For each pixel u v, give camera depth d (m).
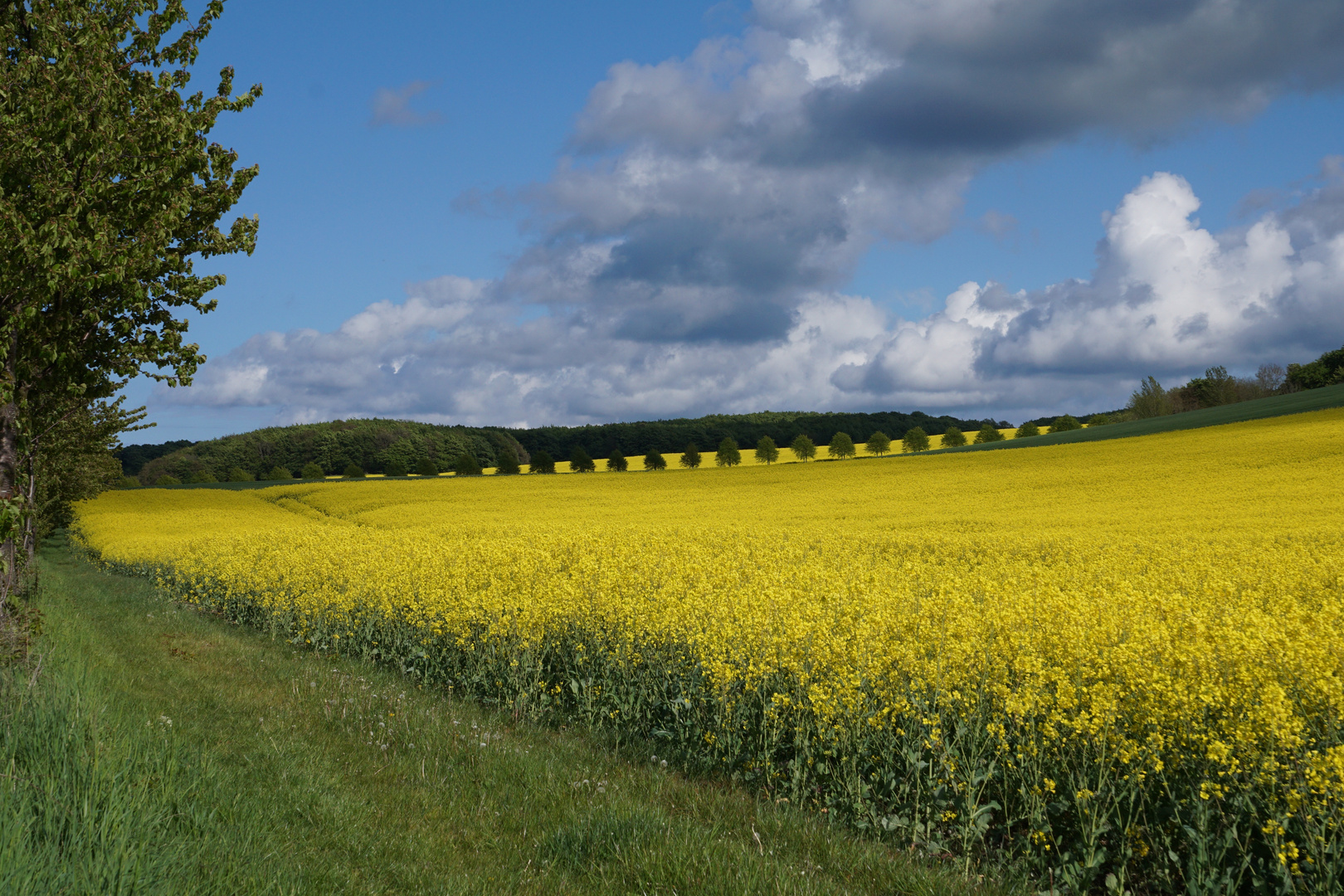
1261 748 5.13
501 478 77.44
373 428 120.31
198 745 6.39
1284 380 102.38
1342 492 32.00
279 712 8.12
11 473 7.93
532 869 4.89
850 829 5.87
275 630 15.05
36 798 4.26
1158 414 100.06
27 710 5.56
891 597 9.26
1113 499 36.06
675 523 34.34
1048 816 5.55
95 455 27.25
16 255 7.09
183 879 3.82
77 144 7.70
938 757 5.90
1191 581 13.01
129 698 7.64
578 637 9.59
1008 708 5.80
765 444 99.81
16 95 7.67
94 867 3.55
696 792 6.35
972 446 89.56
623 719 8.27
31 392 9.22
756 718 7.36
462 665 10.77
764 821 5.75
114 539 36.38
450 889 4.40
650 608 9.36
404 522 42.06
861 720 6.36
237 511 57.12
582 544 15.57
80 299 8.41
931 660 7.14
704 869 4.76
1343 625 7.27
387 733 7.52
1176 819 4.98
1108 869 5.33
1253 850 5.00
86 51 7.80
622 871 4.82
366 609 13.38
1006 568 15.10
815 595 9.58
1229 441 51.38
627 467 102.56
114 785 4.40
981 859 5.45
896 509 38.34
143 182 8.05
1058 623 7.61
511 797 6.03
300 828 5.01
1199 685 5.72
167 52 8.88
